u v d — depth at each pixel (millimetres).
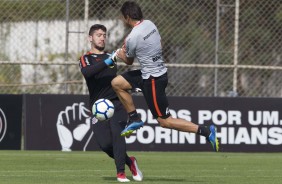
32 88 54156
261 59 53719
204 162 41781
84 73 29938
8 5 53625
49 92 54125
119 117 29859
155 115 29516
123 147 29641
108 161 41281
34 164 39031
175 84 52688
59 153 45969
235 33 51062
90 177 32312
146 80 29000
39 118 47344
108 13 52250
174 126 29438
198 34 53188
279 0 53625
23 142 47531
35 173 34250
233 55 52250
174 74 52719
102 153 46406
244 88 53406
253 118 48250
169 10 53188
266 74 53438
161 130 47781
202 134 29328
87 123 47469
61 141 47469
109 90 30547
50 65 51281
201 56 53312
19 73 53906
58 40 53438
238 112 48156
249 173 35531
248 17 53562
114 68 30797
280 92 53438
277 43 53844
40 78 54062
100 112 29188
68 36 50656
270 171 36812
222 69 52344
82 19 51688
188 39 53219
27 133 47281
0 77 53781
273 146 48375
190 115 47812
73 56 51469
